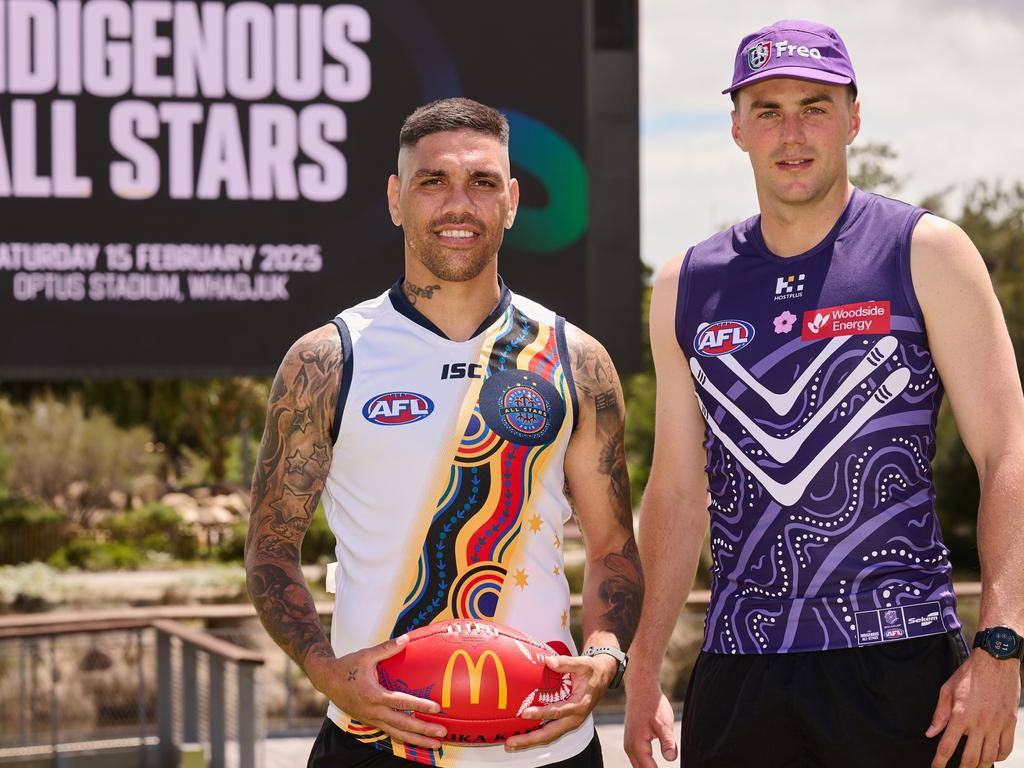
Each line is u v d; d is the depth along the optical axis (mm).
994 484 2088
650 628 2443
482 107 2152
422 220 2104
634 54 8156
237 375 8078
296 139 8094
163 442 25359
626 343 8180
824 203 2223
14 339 7938
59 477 21234
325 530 15797
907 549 2129
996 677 2020
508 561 2096
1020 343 18906
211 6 8023
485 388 2119
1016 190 21859
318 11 8078
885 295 2160
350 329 2168
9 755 5742
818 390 2176
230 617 6254
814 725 2143
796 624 2164
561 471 2176
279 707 6875
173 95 8023
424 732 1938
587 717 2168
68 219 7965
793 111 2193
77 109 7973
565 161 8109
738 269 2303
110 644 6527
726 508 2268
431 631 2016
